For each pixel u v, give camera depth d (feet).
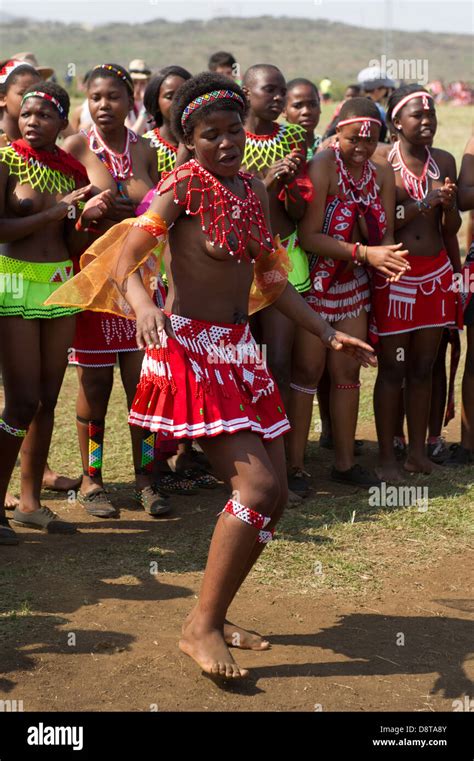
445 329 22.38
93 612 15.10
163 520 19.07
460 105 128.88
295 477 20.24
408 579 16.48
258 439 13.11
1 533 17.56
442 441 22.88
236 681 13.28
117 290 13.51
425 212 20.40
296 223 20.01
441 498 20.01
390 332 20.65
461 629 14.85
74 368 30.07
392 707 12.82
